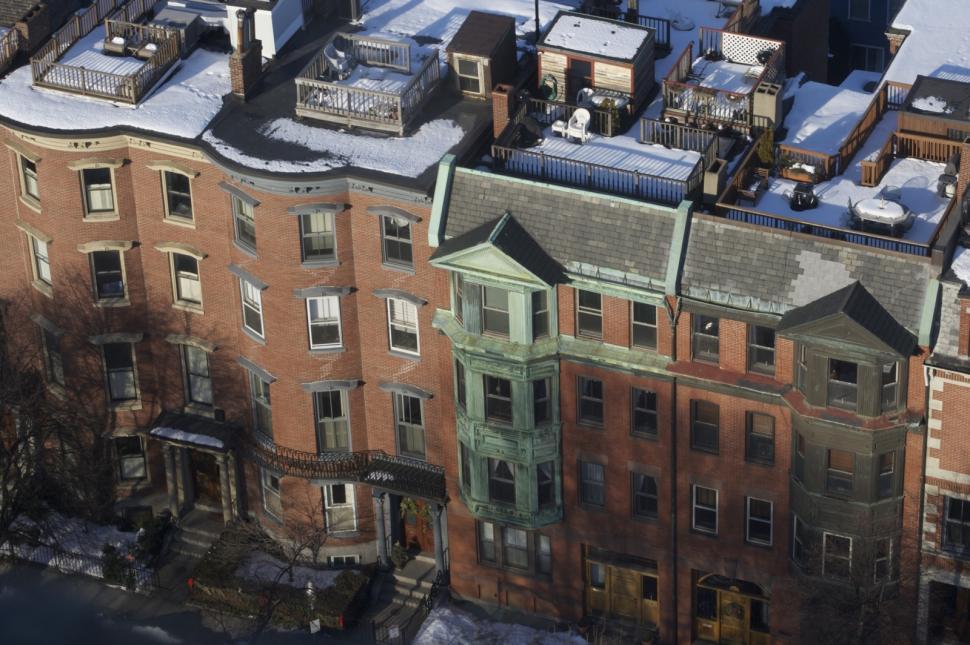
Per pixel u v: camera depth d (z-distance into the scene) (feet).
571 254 246.47
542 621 278.67
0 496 291.58
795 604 257.75
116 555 289.12
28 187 275.80
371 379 272.51
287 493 282.97
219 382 282.56
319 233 260.62
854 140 262.88
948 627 255.91
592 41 269.44
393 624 280.31
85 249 274.36
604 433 259.19
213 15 284.20
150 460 295.69
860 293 233.76
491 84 267.18
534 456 262.47
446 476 273.33
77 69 270.05
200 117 266.57
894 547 250.16
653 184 251.80
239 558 285.02
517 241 246.27
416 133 262.47
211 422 286.05
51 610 286.87
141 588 289.12
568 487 265.95
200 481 296.92
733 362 246.27
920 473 242.78
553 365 255.70
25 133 266.36
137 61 277.23
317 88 265.13
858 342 232.32
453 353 260.01
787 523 254.88
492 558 278.05
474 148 260.42
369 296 264.72
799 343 239.71
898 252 233.35
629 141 264.31
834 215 251.39
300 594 279.90
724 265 240.53
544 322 253.44
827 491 247.29
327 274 262.67
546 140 264.72
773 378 245.04
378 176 252.83
